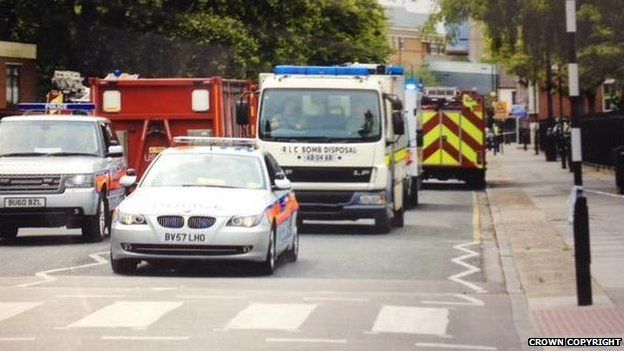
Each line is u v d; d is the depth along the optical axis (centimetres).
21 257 5891
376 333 3541
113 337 3412
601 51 10069
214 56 15750
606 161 13912
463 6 11031
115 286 4675
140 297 4306
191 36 15662
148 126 8494
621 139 13025
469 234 7475
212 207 5006
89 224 6644
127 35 15812
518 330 3641
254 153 5534
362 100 7319
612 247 6022
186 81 8438
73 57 16275
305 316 3853
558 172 15588
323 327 3638
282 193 5519
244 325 3650
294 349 3250
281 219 5369
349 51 19412
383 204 7300
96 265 5528
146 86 8481
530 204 9762
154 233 4966
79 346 3262
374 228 7894
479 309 4109
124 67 15912
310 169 7269
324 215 7288
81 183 6556
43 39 16512
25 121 6919
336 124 7306
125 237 5003
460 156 12750
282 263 5669
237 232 4966
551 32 10675
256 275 5147
